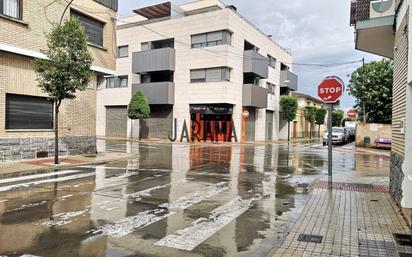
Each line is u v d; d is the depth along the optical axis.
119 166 13.67
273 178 11.37
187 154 19.94
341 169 13.97
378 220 6.09
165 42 34.91
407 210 6.40
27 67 13.73
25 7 13.35
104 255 4.47
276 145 30.92
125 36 36.91
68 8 15.23
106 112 39.03
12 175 10.86
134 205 7.18
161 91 33.06
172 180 10.46
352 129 44.12
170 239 5.14
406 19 6.53
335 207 7.05
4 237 5.11
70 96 12.93
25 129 13.81
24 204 7.13
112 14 17.97
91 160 14.58
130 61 36.53
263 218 6.40
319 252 4.58
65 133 15.55
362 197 8.02
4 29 12.55
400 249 4.69
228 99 30.70
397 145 7.52
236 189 9.23
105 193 8.34
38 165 12.43
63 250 4.62
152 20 37.34
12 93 13.20
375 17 8.55
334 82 9.15
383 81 29.19
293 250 4.65
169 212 6.68
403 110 6.82
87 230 5.48
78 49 12.69
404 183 6.55
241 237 5.31
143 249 4.71
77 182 9.80
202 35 31.92
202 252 4.66
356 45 10.40
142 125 35.88
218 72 30.95
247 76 34.66
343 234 5.33
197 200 7.78
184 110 32.94
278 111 41.59
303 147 28.28
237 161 16.64
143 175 11.37
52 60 12.34
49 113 14.83
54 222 5.88
